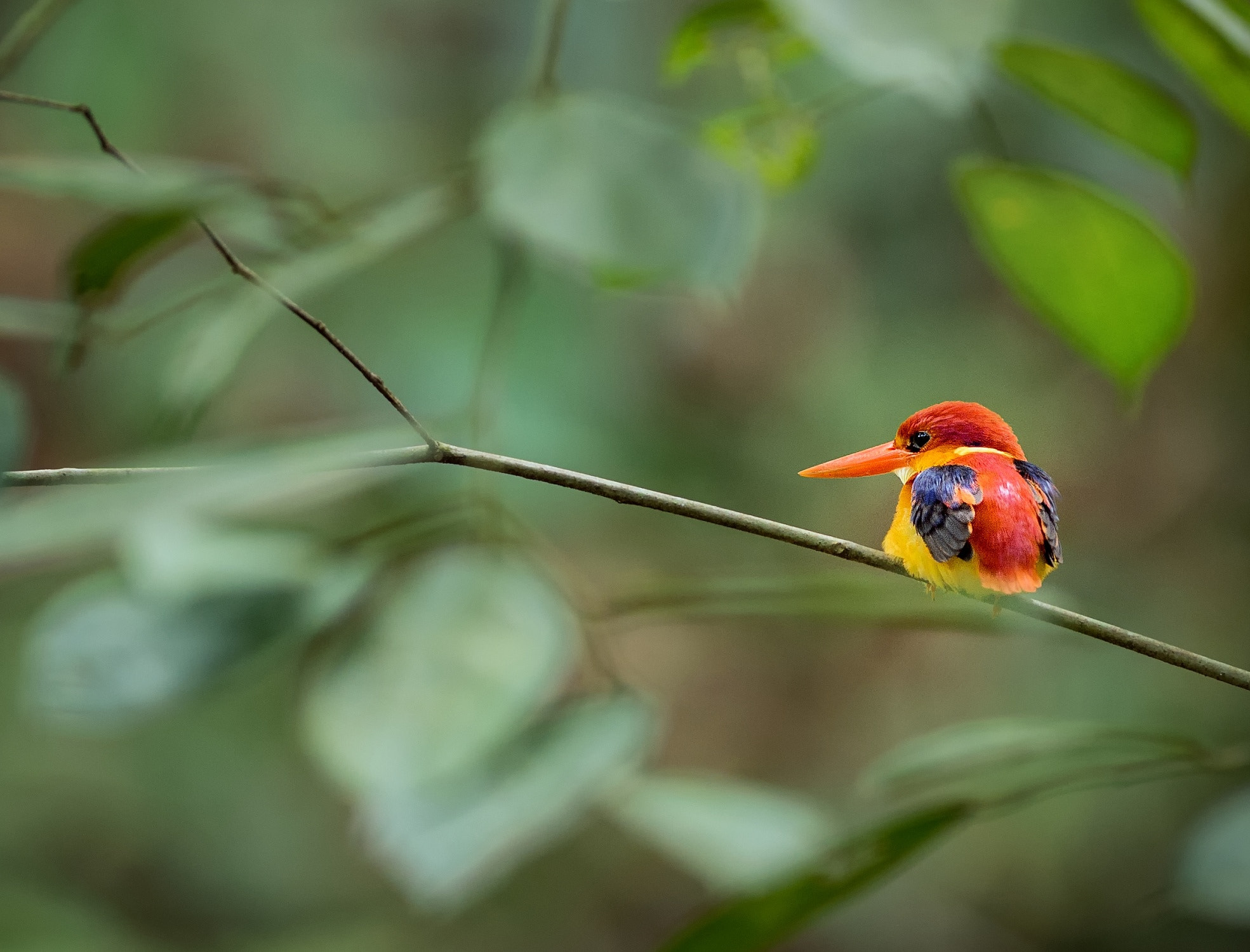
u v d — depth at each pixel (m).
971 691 7.14
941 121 6.36
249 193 5.96
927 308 6.91
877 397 6.93
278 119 6.62
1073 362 6.95
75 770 6.80
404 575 5.95
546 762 5.91
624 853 7.46
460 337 6.34
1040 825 6.91
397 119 6.77
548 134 5.89
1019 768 6.14
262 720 6.93
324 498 5.93
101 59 6.36
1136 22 6.30
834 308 6.86
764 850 5.97
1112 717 6.59
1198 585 6.76
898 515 5.95
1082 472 6.97
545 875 7.32
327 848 7.02
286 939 6.75
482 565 5.93
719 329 6.74
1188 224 6.47
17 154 6.37
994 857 6.99
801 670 7.45
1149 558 6.86
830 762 7.23
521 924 7.18
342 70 6.74
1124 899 6.69
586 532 6.82
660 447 6.70
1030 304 5.97
